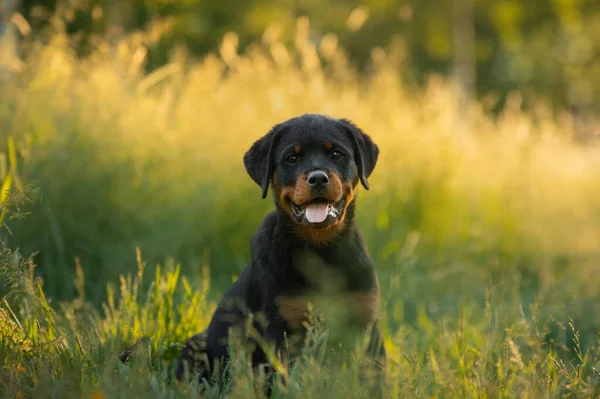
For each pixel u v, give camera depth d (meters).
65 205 6.87
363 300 4.57
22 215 4.72
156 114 8.21
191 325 5.22
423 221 8.73
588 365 4.94
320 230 4.60
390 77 10.67
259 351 4.57
